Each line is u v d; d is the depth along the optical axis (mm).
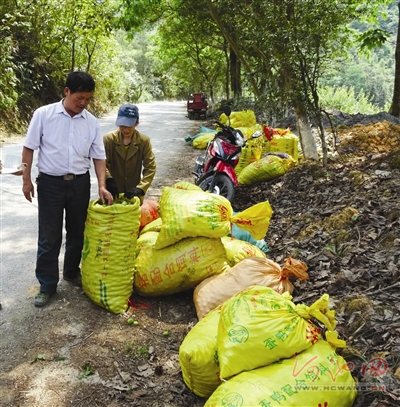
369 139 8305
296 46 6820
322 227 4695
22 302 3736
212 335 2744
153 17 20031
